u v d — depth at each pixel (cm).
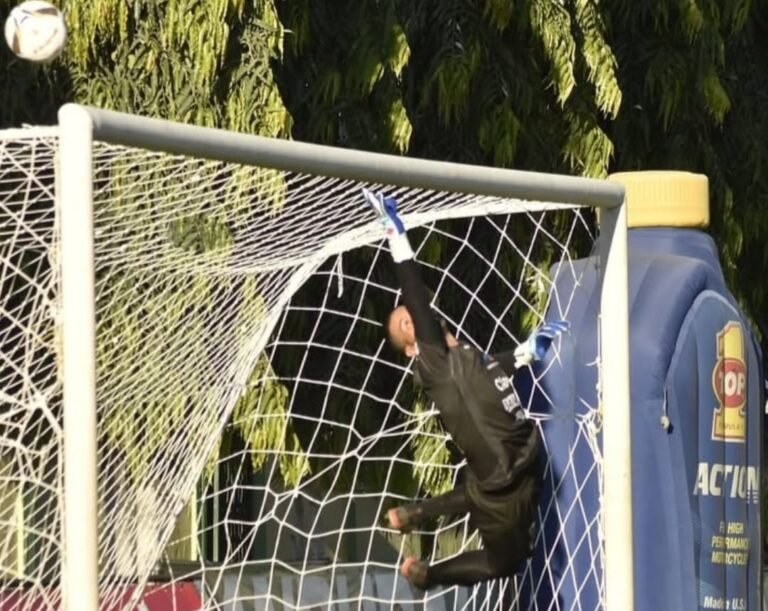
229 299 2445
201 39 2842
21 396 2109
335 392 3256
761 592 2930
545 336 2500
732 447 2814
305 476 3244
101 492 2216
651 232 2855
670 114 3594
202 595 2800
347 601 3020
